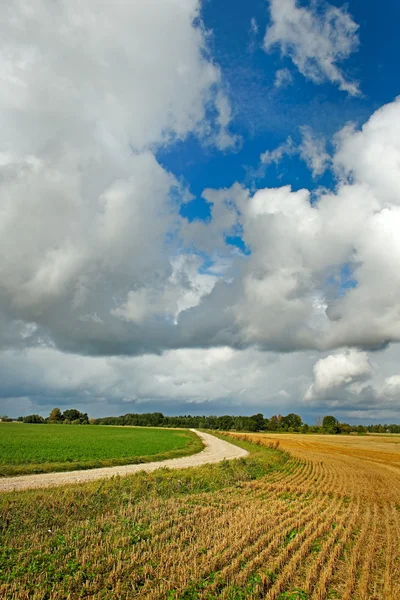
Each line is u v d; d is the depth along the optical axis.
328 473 42.56
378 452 81.12
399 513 23.31
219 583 11.95
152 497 23.69
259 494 27.77
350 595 11.77
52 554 13.62
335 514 21.84
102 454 50.56
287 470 44.03
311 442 113.50
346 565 14.22
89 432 114.31
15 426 142.88
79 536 15.52
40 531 16.06
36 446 56.41
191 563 13.28
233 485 31.47
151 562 13.35
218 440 102.06
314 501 25.52
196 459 52.81
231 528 17.47
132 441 77.44
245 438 100.31
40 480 30.41
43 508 18.80
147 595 10.93
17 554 13.55
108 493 23.06
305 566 13.91
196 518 19.16
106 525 17.19
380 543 16.88
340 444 106.94
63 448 55.19
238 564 13.46
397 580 12.94
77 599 10.69
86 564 12.77
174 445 71.62
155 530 16.86
